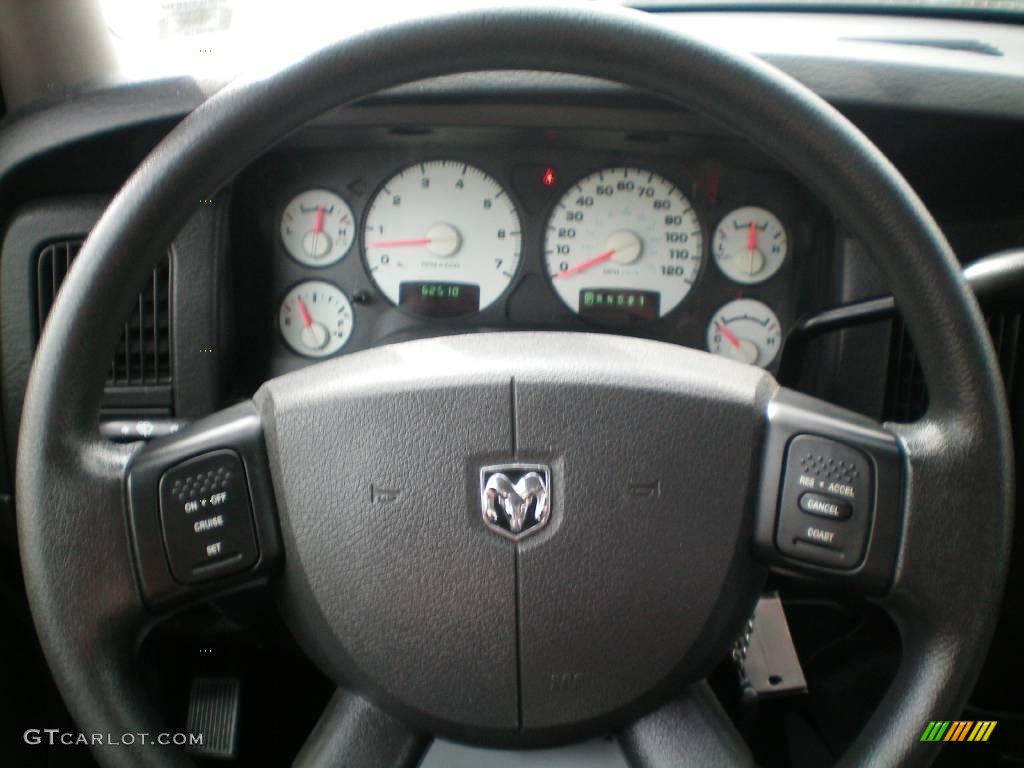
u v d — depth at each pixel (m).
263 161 1.36
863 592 0.79
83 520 0.75
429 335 1.40
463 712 0.81
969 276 0.97
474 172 1.38
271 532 0.81
